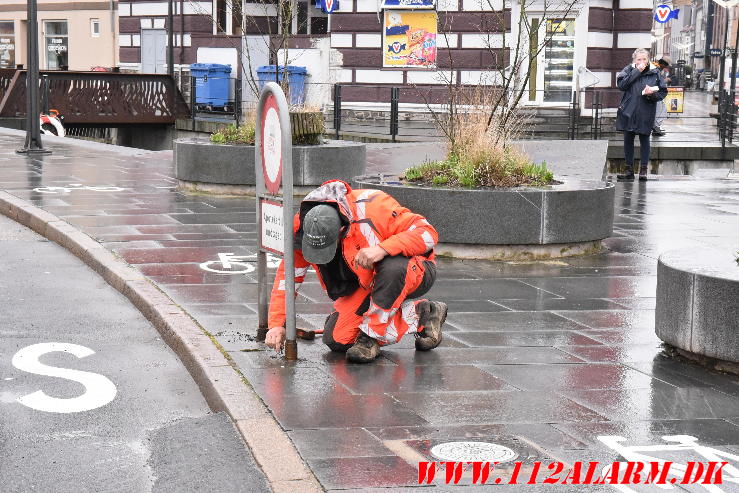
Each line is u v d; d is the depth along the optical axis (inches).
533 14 1111.0
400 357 252.2
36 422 219.9
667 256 263.4
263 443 192.1
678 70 3083.2
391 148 819.4
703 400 221.5
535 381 233.5
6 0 2034.9
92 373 253.9
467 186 396.5
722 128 948.0
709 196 597.9
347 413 209.2
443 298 320.2
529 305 312.0
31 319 303.7
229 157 542.0
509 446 191.3
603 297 324.2
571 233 387.5
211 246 398.6
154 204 507.2
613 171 900.0
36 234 445.7
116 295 334.3
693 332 244.7
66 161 709.9
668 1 2039.9
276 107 244.2
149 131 1322.6
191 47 1455.5
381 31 1216.8
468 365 245.9
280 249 248.1
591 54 1131.3
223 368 238.8
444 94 1179.9
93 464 196.5
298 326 281.1
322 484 173.0
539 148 771.4
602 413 211.6
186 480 183.0
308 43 1284.4
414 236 244.5
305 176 541.3
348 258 245.1
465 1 1160.2
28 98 757.9
